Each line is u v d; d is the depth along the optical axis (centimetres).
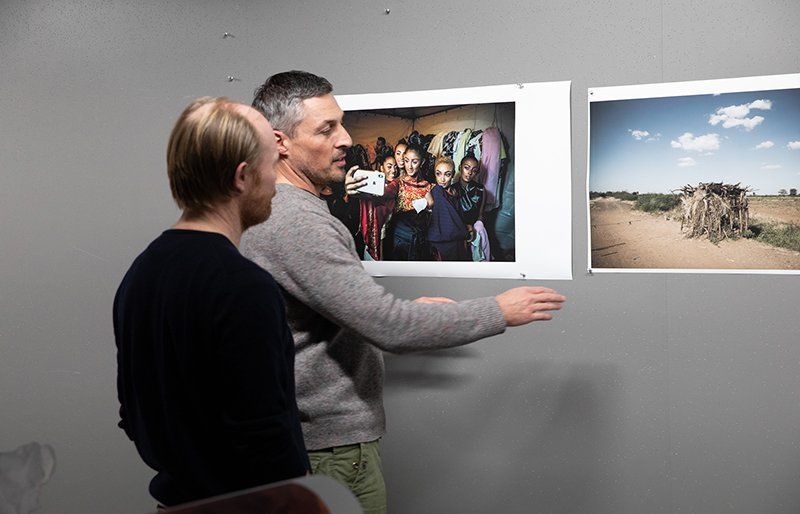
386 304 158
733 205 201
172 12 242
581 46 210
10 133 255
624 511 212
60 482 254
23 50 253
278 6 234
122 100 246
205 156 124
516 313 167
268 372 119
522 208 216
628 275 210
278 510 64
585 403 214
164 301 121
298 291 161
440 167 222
